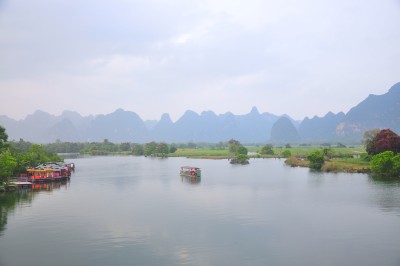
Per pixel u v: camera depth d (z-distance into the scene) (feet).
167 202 208.64
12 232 146.92
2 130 269.23
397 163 296.71
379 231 144.77
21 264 113.80
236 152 638.12
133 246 129.29
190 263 113.19
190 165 492.13
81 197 226.99
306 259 116.06
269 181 297.33
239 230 148.15
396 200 203.82
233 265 111.55
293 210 182.91
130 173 381.19
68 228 152.56
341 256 118.62
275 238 137.18
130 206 197.36
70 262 114.93
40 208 192.44
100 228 152.15
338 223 157.28
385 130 378.12
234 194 233.76
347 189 244.83
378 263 112.57
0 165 246.27
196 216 172.45
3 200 215.92
